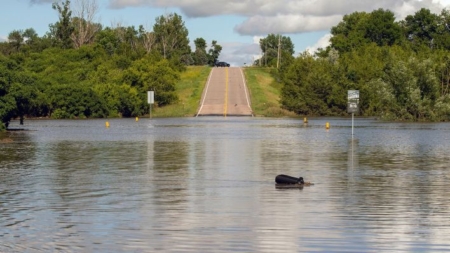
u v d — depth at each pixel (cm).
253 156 5141
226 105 17375
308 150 5734
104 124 11912
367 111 16375
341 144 6525
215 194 3144
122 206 2822
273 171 4078
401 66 12694
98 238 2231
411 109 12556
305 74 17175
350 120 13725
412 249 2092
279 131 9206
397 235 2262
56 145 6494
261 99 18088
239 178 3741
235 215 2612
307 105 16538
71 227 2395
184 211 2700
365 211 2683
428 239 2209
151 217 2577
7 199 3006
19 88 9138
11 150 5884
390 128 10025
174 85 18200
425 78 12544
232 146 6244
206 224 2445
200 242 2178
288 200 2959
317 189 3297
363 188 3325
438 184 3466
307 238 2227
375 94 14900
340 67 17225
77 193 3186
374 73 16975
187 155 5247
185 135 8200
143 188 3350
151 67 17588
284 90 17150
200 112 16488
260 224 2442
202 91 19275
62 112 15275
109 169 4241
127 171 4116
